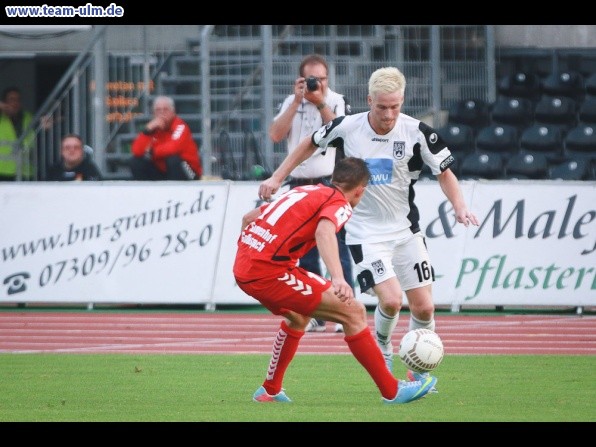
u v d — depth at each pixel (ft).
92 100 233.96
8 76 271.69
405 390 87.61
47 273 173.47
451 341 139.54
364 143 98.94
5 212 174.50
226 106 229.04
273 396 90.17
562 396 93.56
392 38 222.89
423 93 223.10
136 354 127.54
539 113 222.89
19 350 132.05
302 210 84.33
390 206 99.76
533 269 166.09
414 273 100.42
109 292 172.24
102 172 225.56
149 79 244.42
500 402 89.71
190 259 171.83
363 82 222.07
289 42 222.48
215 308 172.65
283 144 217.15
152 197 172.96
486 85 225.15
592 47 242.99
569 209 166.50
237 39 228.02
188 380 104.47
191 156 193.06
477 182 167.22
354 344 86.84
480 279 166.09
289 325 88.99
